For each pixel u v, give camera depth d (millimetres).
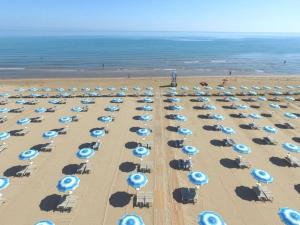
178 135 30594
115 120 34969
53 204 18969
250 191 20812
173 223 17375
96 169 23484
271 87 54531
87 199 19547
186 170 23484
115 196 19953
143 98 45156
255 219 17891
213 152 26828
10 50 140250
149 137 30000
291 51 158375
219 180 22156
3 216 17766
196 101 43906
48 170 23203
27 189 20578
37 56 116562
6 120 34344
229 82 59875
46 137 25219
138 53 134875
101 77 70812
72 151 26641
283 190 21078
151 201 18828
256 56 129500
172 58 116438
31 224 17078
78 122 34125
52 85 55406
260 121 35281
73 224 17172
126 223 14906
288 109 40344
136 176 18609
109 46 176625
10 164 24062
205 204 19234
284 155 26562
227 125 33688
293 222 14820
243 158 25750
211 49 165500
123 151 26828
